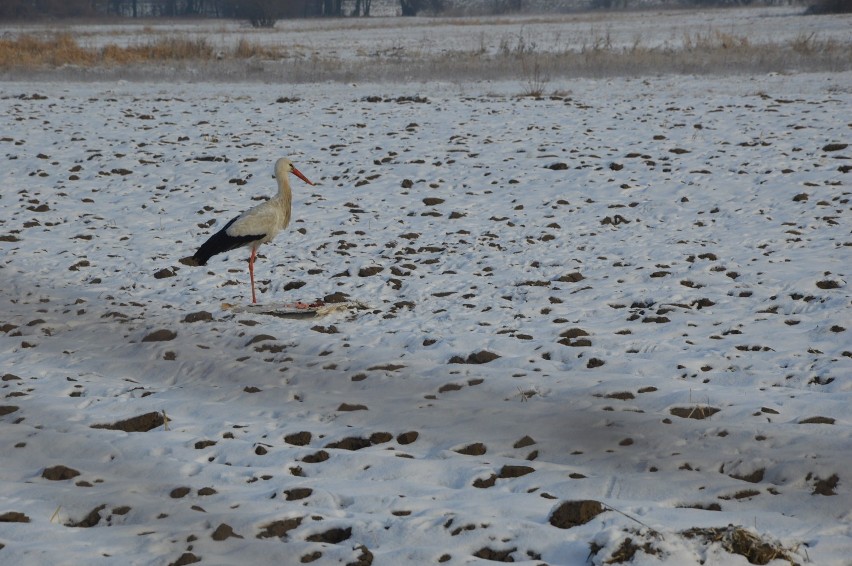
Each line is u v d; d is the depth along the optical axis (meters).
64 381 9.85
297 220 17.20
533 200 17.86
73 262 15.05
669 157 20.36
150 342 11.09
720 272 12.85
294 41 65.62
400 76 37.91
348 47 57.09
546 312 11.76
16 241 16.44
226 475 7.27
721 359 9.52
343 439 8.01
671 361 9.59
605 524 6.04
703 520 6.12
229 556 5.87
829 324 10.38
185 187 20.25
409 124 26.06
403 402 8.81
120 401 9.16
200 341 11.14
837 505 6.30
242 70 41.53
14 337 11.58
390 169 20.95
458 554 5.81
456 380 9.34
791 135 21.77
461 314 11.77
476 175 20.02
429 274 13.84
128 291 13.66
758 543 5.54
